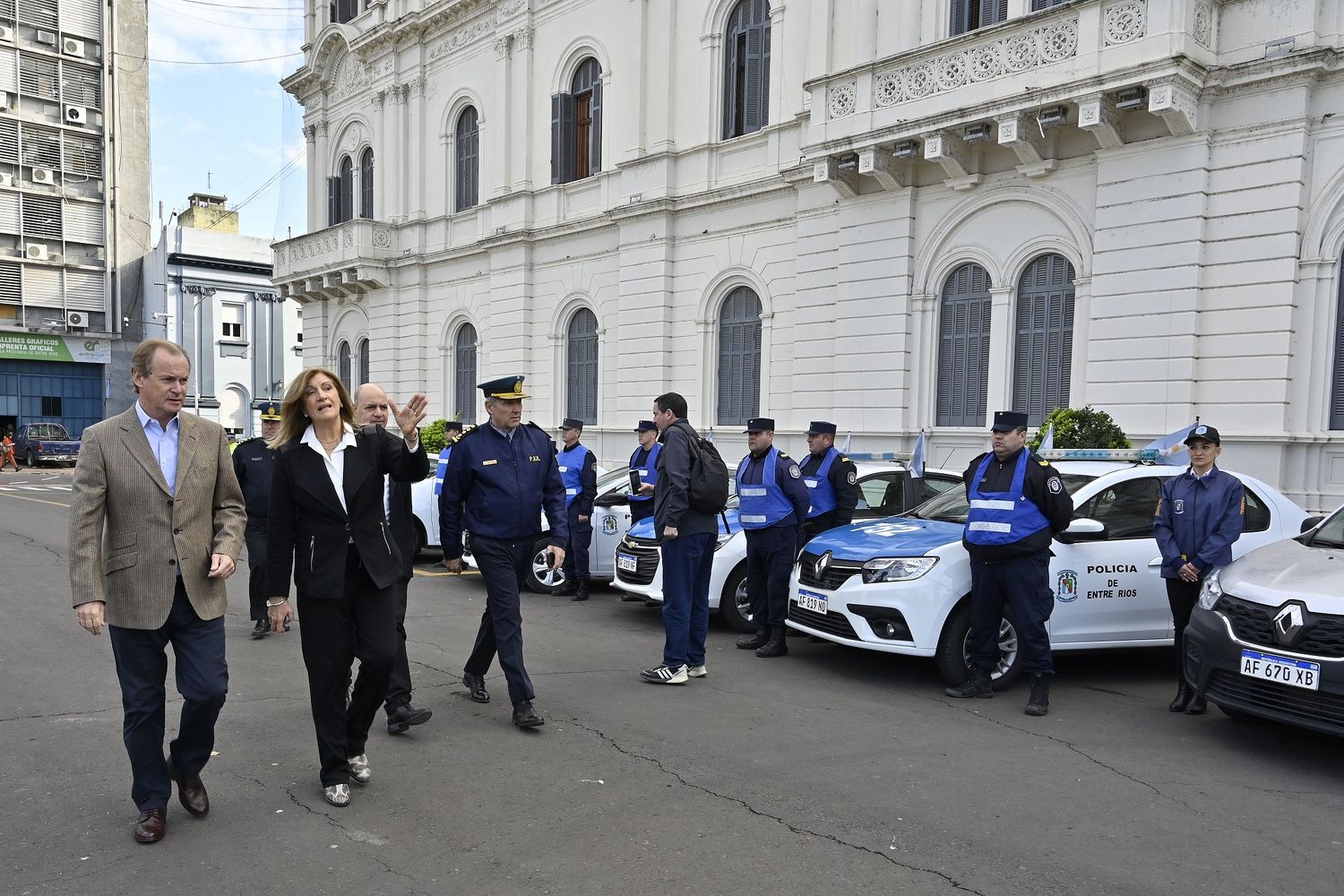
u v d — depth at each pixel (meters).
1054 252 12.55
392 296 24.61
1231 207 10.91
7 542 13.22
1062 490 5.74
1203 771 4.83
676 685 6.38
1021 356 12.99
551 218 20.45
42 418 36.09
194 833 3.92
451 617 8.66
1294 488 10.65
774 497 7.22
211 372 38.81
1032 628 5.80
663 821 4.07
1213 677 5.23
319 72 26.66
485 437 5.48
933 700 6.13
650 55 18.08
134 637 3.81
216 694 3.93
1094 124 11.25
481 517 5.41
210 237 38.97
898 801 4.34
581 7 19.52
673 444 6.35
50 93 35.28
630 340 18.50
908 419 14.10
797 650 7.60
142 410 3.87
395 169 24.44
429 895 3.41
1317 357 10.52
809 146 14.27
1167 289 11.29
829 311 15.23
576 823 4.05
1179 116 10.84
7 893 3.38
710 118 17.16
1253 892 3.52
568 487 9.82
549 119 20.47
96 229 36.75
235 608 8.95
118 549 3.77
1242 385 10.86
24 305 34.97
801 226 15.54
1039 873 3.64
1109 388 11.80
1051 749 5.15
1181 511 5.99
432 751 4.96
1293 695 4.80
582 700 5.98
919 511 7.68
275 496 4.19
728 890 3.47
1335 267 10.43
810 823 4.06
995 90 12.24
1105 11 11.21
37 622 8.04
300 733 5.21
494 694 6.09
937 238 13.69
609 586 10.77
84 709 5.61
